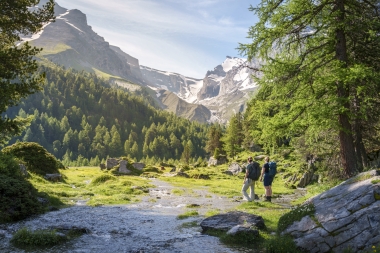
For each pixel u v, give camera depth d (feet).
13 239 28.76
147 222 40.14
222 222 35.68
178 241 30.73
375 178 30.30
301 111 50.67
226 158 253.65
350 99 48.52
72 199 60.80
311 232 27.78
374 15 52.54
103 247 28.14
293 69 50.78
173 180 133.28
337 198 30.58
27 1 64.85
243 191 62.34
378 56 52.70
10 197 41.19
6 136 68.08
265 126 53.98
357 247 23.97
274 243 27.37
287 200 69.05
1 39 67.72
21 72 61.98
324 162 77.05
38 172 87.51
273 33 51.80
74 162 584.81
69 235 31.89
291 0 51.34
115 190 76.64
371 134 66.23
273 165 63.21
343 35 51.11
